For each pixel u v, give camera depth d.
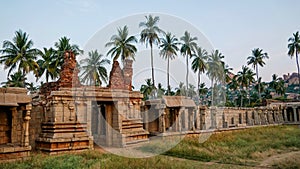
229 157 10.32
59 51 27.45
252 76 48.97
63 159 8.99
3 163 8.61
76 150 11.31
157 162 8.60
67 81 11.80
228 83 51.12
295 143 13.95
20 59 26.38
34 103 12.18
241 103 50.66
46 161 8.61
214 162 9.50
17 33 26.73
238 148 12.55
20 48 26.55
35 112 11.92
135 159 9.02
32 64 26.66
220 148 12.20
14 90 9.61
